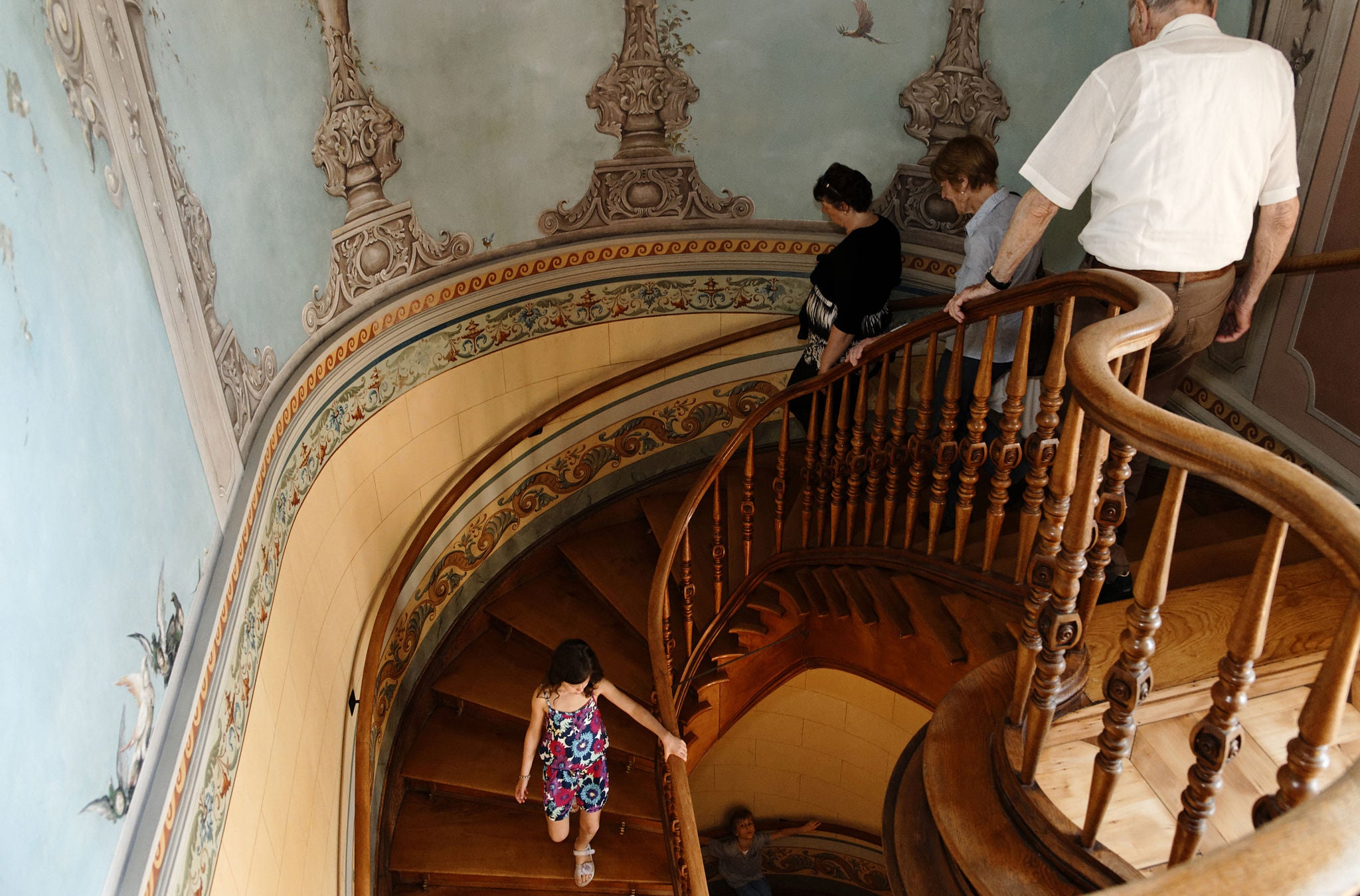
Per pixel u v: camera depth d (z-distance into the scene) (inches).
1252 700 90.7
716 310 210.4
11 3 60.0
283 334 126.9
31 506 54.4
